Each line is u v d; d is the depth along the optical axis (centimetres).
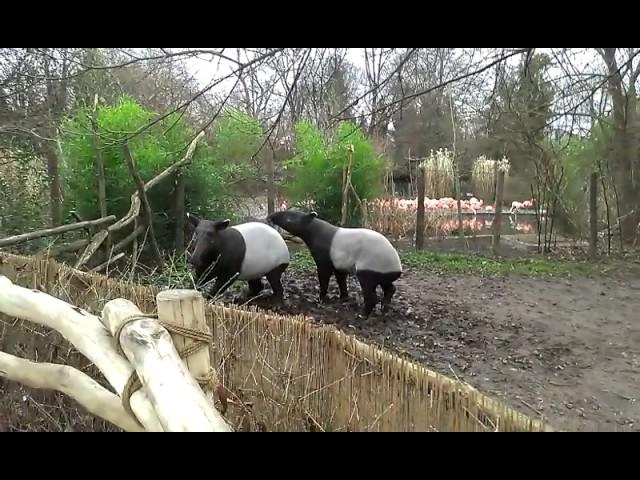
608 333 559
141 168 738
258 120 891
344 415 236
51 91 795
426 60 605
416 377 204
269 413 262
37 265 353
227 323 277
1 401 292
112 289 312
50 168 802
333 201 1030
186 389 145
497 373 452
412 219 1155
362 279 564
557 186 1046
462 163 1633
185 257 671
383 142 1371
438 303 655
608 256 964
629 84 1002
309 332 247
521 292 721
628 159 1048
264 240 577
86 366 278
